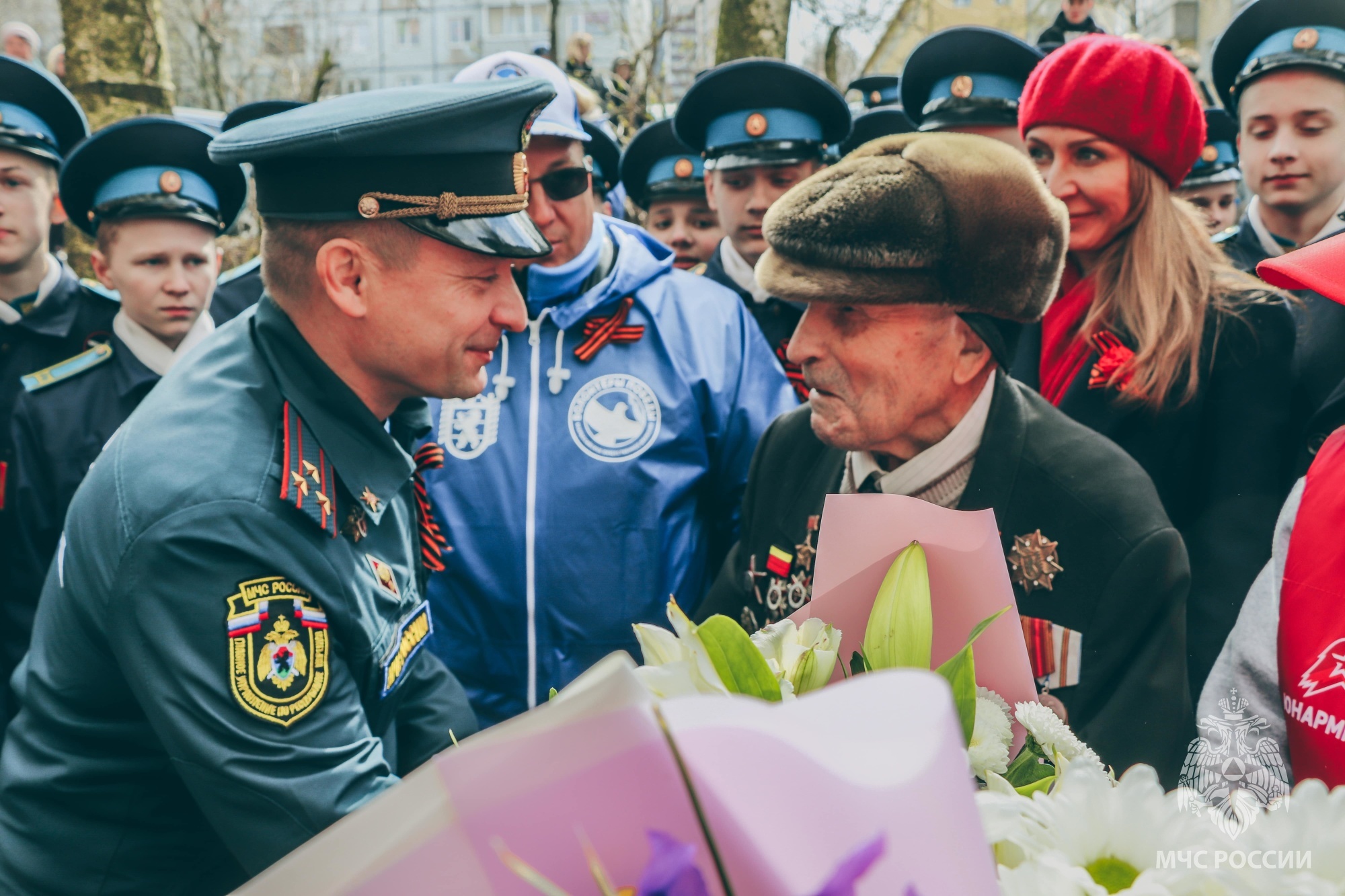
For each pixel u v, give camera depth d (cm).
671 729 58
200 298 281
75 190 277
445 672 170
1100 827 73
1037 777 94
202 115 678
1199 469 192
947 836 58
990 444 134
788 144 279
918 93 313
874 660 96
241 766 117
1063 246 127
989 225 120
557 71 223
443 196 130
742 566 165
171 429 127
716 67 284
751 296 287
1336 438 121
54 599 135
